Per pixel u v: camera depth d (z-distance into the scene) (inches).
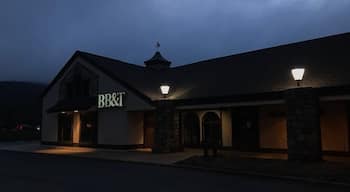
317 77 593.3
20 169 522.9
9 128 1975.9
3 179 422.3
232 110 805.9
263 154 684.7
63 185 379.6
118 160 631.8
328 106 666.8
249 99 630.5
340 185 374.6
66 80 1036.5
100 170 510.6
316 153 508.1
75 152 812.0
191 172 488.4
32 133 1593.3
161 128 751.7
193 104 721.0
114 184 387.2
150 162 590.2
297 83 552.1
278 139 724.0
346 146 637.9
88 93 966.4
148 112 907.4
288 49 815.7
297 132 527.5
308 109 521.7
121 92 863.7
